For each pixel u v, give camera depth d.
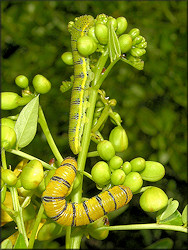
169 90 0.58
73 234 0.20
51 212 0.18
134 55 0.21
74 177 0.19
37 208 0.21
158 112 0.57
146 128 0.56
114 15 0.58
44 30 0.58
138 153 0.58
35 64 0.58
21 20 0.58
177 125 0.58
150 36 0.57
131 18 0.58
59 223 0.18
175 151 0.57
